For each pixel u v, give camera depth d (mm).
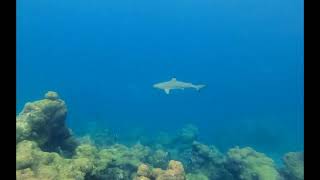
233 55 80500
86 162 7363
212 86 81688
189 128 15156
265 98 75125
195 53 83938
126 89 88000
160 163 11531
